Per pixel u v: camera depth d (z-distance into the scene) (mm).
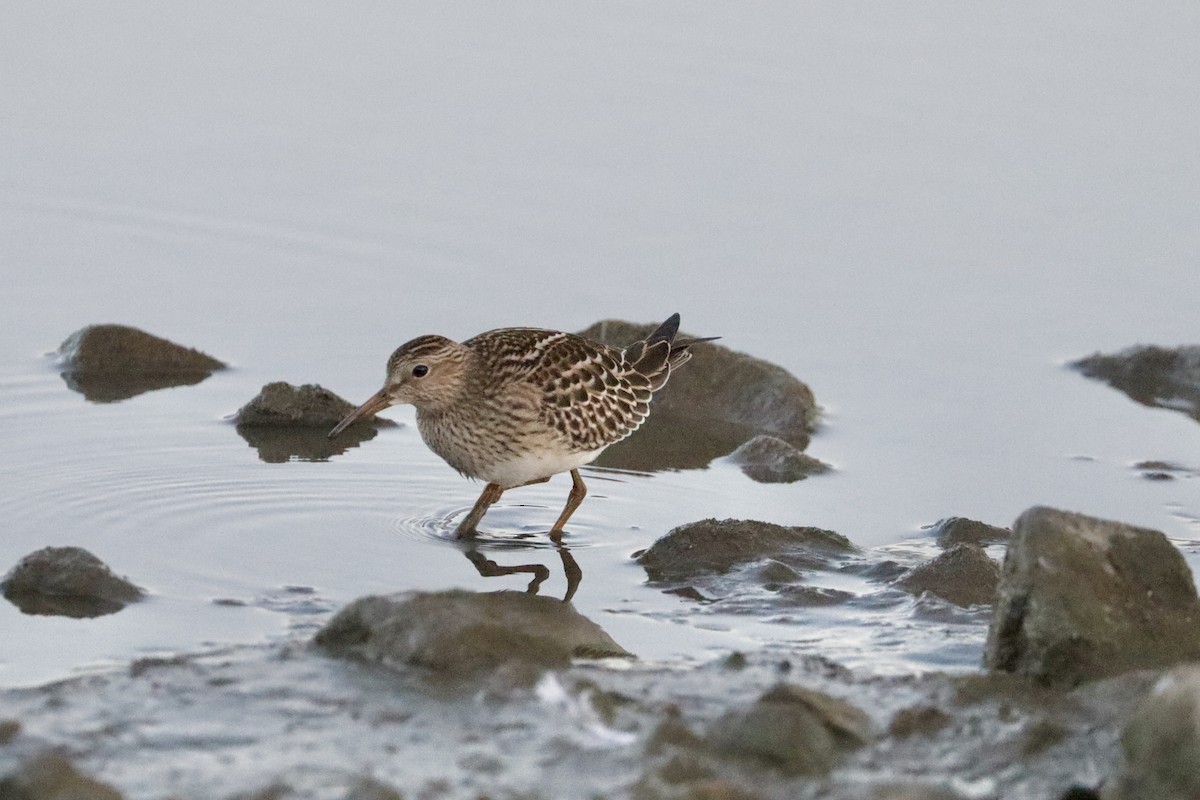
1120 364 18266
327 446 16031
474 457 14391
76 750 8711
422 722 9125
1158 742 8203
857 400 17750
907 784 8211
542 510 14844
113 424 16172
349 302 19297
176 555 13008
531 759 8625
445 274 19953
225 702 9391
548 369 14531
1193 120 22781
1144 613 10180
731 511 14883
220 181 21719
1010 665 10305
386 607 10305
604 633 11586
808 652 11211
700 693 9633
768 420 17438
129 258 20078
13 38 24391
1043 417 17312
